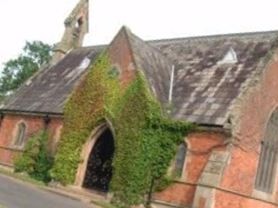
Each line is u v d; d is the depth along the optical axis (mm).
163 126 27438
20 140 37562
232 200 25547
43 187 28359
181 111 28531
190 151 26781
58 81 39875
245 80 28250
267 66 28234
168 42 36938
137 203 26578
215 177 24578
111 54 30422
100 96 30016
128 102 28203
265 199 27797
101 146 31141
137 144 27000
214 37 34500
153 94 28375
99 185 31109
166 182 26922
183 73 32250
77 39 45875
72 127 31219
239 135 25984
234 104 26375
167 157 27172
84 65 39938
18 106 38938
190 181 26266
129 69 29062
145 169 26906
